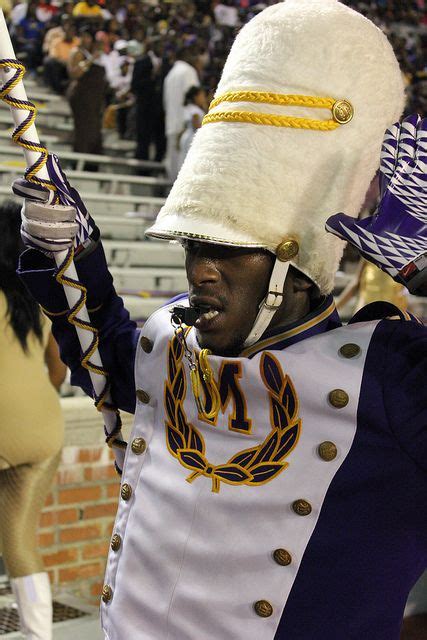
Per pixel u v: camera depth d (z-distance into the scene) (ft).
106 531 18.90
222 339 5.89
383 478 5.53
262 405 5.79
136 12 62.13
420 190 5.34
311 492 5.60
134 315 29.71
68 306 6.91
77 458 18.48
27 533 14.15
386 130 5.56
